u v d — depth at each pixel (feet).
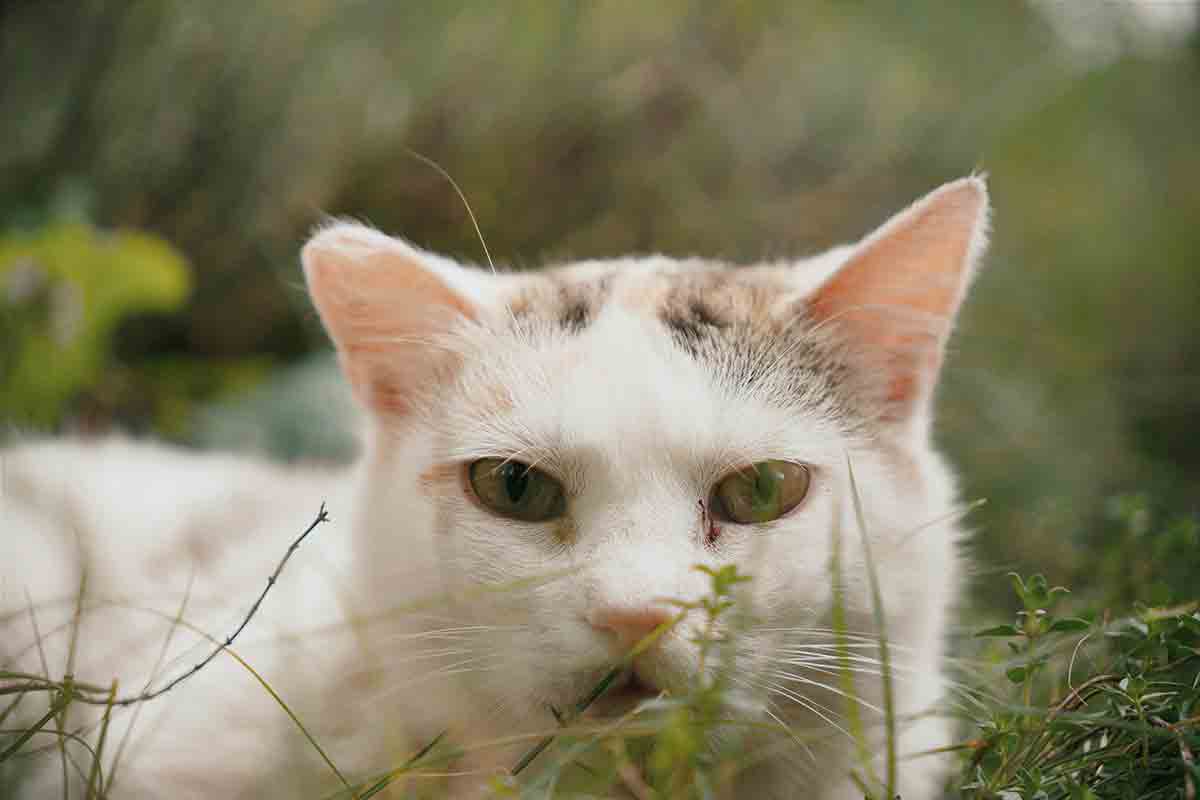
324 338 2.18
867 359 1.12
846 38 2.39
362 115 2.25
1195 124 2.33
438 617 1.08
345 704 1.12
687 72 2.32
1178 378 1.88
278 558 1.25
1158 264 2.18
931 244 1.10
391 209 2.27
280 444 1.86
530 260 2.24
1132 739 0.98
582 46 2.30
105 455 1.49
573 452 1.04
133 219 2.26
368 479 1.16
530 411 1.07
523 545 1.05
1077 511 1.45
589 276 1.17
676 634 0.99
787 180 2.32
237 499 1.42
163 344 2.30
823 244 2.20
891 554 1.08
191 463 1.51
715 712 0.97
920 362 1.13
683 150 2.29
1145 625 1.00
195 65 2.28
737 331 1.10
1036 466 1.64
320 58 2.28
